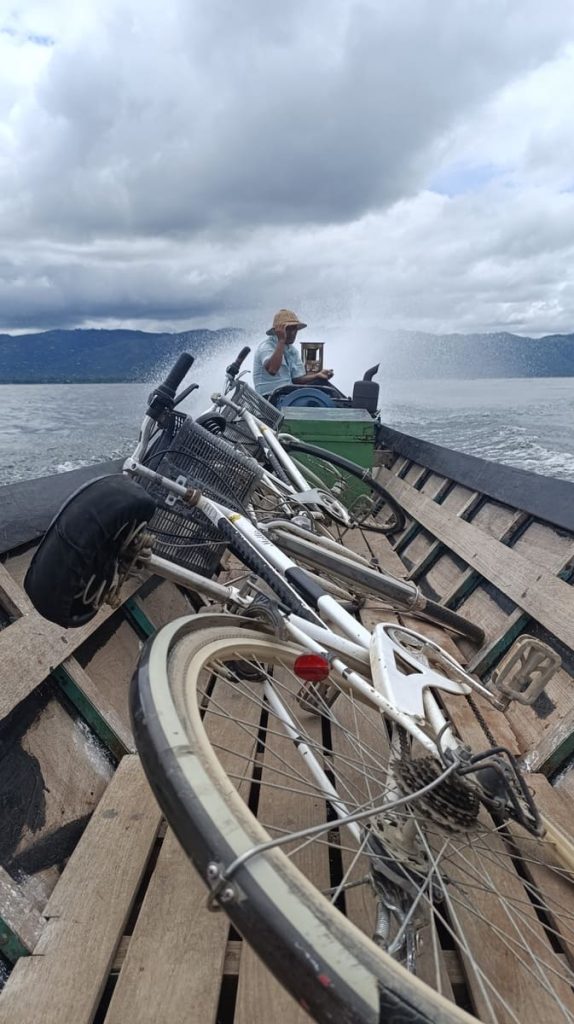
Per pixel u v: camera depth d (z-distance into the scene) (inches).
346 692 67.2
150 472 82.4
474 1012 49.8
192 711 46.3
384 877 46.1
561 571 105.7
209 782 37.6
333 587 116.7
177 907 56.8
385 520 208.7
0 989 50.5
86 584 57.3
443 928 56.4
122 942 54.4
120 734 80.7
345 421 208.2
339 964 29.4
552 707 89.0
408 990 29.7
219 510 82.1
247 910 31.4
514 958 53.1
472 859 55.6
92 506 56.5
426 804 45.8
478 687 76.0
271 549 82.4
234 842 33.7
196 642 59.4
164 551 92.9
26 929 53.2
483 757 48.4
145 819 67.1
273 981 50.4
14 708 69.7
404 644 72.8
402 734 59.4
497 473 153.0
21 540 89.9
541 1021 48.1
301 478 145.5
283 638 69.9
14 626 75.7
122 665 96.1
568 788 76.8
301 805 70.4
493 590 124.6
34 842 62.7
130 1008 47.7
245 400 169.2
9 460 453.7
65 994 48.4
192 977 50.3
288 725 63.2
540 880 60.4
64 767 72.0
